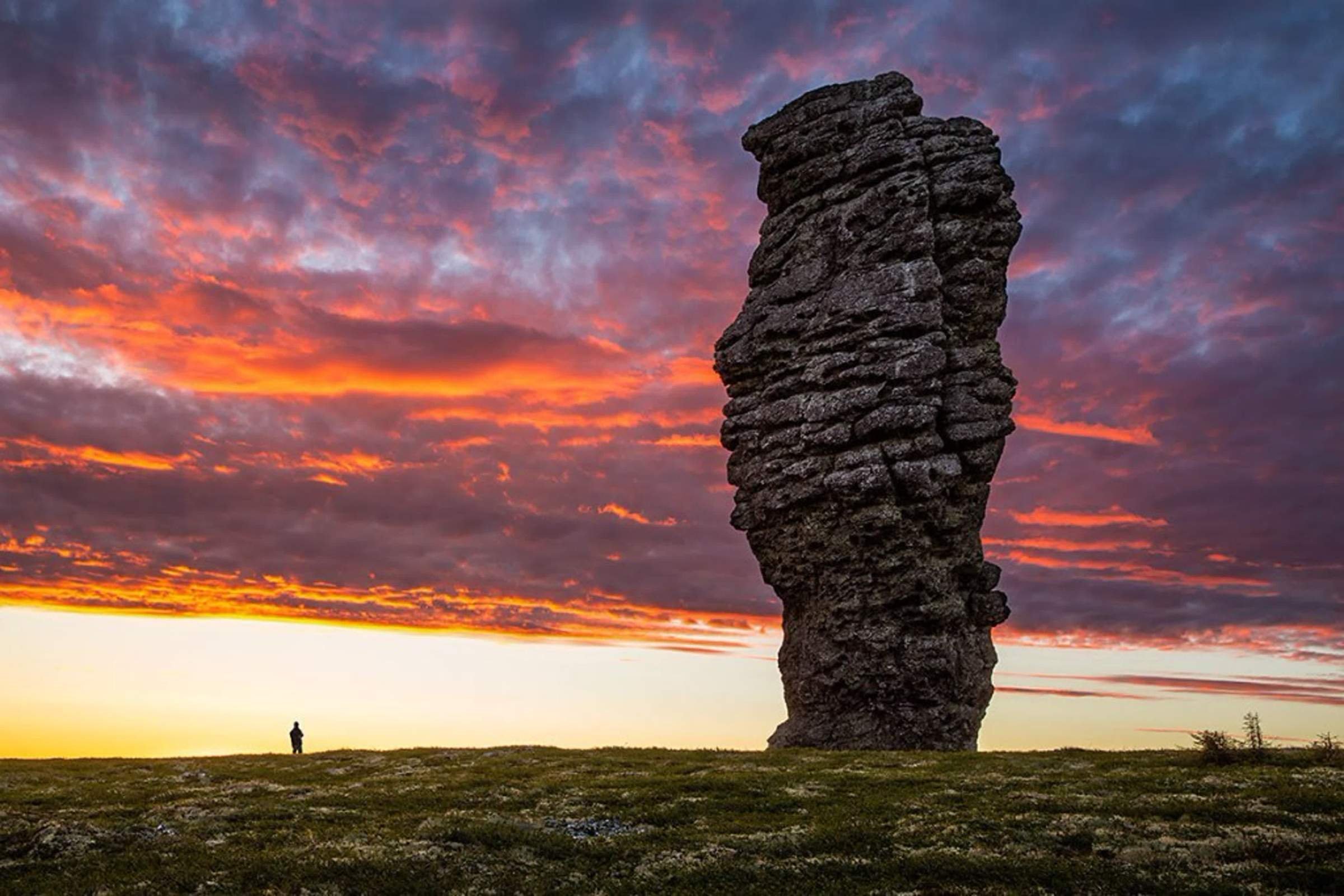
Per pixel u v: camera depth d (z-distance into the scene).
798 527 68.44
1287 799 33.53
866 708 64.69
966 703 64.56
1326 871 25.92
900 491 64.94
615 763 52.50
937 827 33.09
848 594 65.88
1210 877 26.34
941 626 64.38
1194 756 45.25
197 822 38.66
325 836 35.66
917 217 67.88
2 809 41.31
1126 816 33.41
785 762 50.81
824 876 28.64
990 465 65.50
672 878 29.36
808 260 71.94
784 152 74.31
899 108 71.50
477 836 34.12
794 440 68.94
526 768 51.62
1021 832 31.98
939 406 65.44
